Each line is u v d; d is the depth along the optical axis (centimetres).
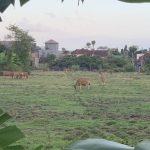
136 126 2511
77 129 2386
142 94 5091
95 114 3169
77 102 4050
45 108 3488
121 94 5056
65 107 3616
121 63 11062
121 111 3391
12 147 135
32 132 2197
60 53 14112
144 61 11150
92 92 5291
